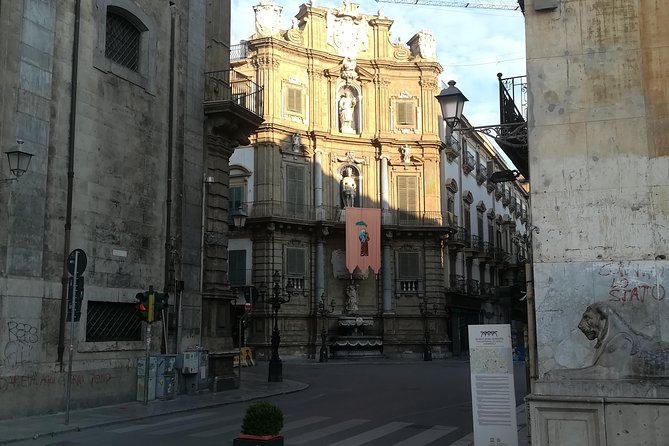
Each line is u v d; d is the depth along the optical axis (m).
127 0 19.05
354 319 43.91
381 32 48.38
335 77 47.03
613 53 9.51
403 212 47.19
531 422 8.77
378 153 47.12
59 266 16.27
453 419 15.45
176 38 21.23
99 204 17.72
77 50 17.17
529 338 9.81
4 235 14.89
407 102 47.94
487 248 58.94
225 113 22.33
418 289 46.59
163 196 20.22
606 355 8.92
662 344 8.76
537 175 9.60
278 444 9.61
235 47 45.59
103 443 11.83
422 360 43.50
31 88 15.84
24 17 15.78
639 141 9.26
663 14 9.39
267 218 42.81
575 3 9.73
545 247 9.45
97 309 17.52
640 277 8.99
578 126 9.52
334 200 46.06
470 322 53.38
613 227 9.21
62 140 16.64
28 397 15.03
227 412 16.59
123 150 18.72
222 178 23.14
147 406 17.05
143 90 19.62
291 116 45.25
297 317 43.69
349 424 14.50
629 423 8.37
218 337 22.25
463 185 54.22
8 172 15.05
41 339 15.57
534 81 9.77
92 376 16.83
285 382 25.33
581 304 9.20
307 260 44.81
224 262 22.95
